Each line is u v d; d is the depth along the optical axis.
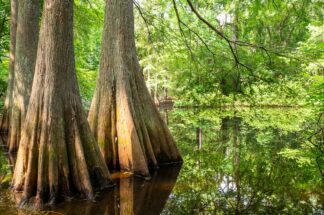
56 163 5.54
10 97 12.34
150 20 10.04
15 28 12.52
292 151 10.13
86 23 14.30
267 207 5.56
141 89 7.99
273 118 17.36
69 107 5.85
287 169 8.13
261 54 7.62
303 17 7.11
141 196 6.02
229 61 7.88
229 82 7.75
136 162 7.24
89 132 6.13
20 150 5.85
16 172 5.89
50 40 5.66
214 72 7.88
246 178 7.35
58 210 5.21
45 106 5.61
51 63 5.64
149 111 8.08
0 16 15.66
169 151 8.36
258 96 7.90
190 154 9.93
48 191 5.47
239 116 18.62
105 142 7.54
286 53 7.47
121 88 7.57
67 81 5.84
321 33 10.62
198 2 8.37
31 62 10.45
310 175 7.58
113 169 7.56
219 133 13.73
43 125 5.57
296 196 6.08
